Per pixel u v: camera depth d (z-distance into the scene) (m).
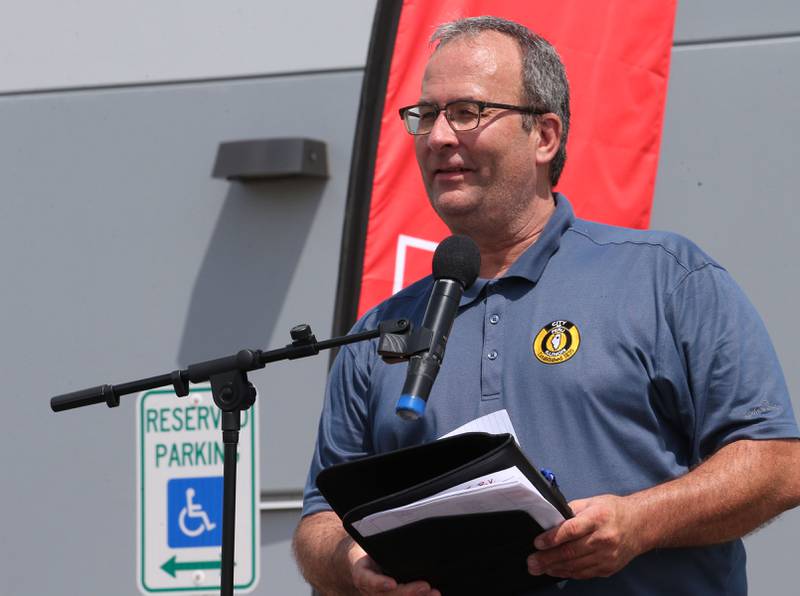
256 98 17.80
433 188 9.94
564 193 14.72
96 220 18.17
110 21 18.45
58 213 18.31
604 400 8.91
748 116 15.92
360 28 17.58
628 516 8.12
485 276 10.12
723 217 15.84
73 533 17.77
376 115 14.95
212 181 17.86
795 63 15.86
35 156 18.48
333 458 10.02
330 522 9.75
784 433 8.67
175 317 17.75
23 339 18.19
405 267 14.76
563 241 9.76
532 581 8.63
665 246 9.38
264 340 17.38
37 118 18.53
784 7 15.94
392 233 14.80
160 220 17.95
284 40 17.81
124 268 18.00
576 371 8.98
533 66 9.99
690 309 9.05
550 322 9.24
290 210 17.50
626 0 14.98
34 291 18.25
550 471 8.86
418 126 10.01
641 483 8.80
